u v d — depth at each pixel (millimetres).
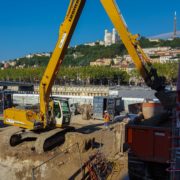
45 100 26922
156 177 12102
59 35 24953
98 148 25141
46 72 26172
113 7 18375
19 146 27469
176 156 9898
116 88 95375
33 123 26875
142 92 67562
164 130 11625
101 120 43750
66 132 28500
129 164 12469
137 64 18031
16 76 163500
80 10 24156
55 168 22609
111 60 191500
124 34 18250
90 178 16906
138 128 12133
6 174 24641
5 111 28984
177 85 9906
